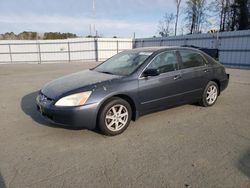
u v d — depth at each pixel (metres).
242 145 3.38
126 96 3.87
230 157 3.03
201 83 4.99
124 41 30.58
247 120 4.45
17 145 3.47
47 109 3.59
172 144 3.44
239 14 30.69
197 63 4.98
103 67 4.81
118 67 4.46
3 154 3.20
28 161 3.01
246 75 12.01
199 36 20.98
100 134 3.83
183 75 4.58
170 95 4.42
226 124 4.24
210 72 5.16
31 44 30.03
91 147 3.38
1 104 6.00
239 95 6.64
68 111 3.43
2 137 3.78
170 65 4.45
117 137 3.72
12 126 4.28
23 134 3.88
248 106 5.43
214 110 5.09
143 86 3.99
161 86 4.23
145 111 4.16
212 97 5.37
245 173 2.66
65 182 2.55
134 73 3.99
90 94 3.52
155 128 4.07
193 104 5.53
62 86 3.85
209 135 3.75
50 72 15.09
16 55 30.16
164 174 2.66
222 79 5.48
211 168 2.77
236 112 4.96
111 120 3.73
